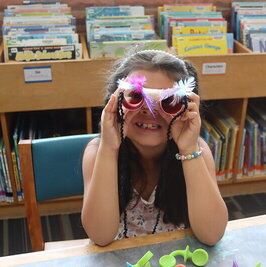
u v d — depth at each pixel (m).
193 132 0.87
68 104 1.82
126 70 0.90
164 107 0.79
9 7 2.04
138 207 1.09
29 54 1.83
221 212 0.89
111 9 2.09
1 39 2.12
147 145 0.92
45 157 1.16
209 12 2.15
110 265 0.80
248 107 2.29
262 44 2.04
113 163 0.89
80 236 1.97
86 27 2.06
